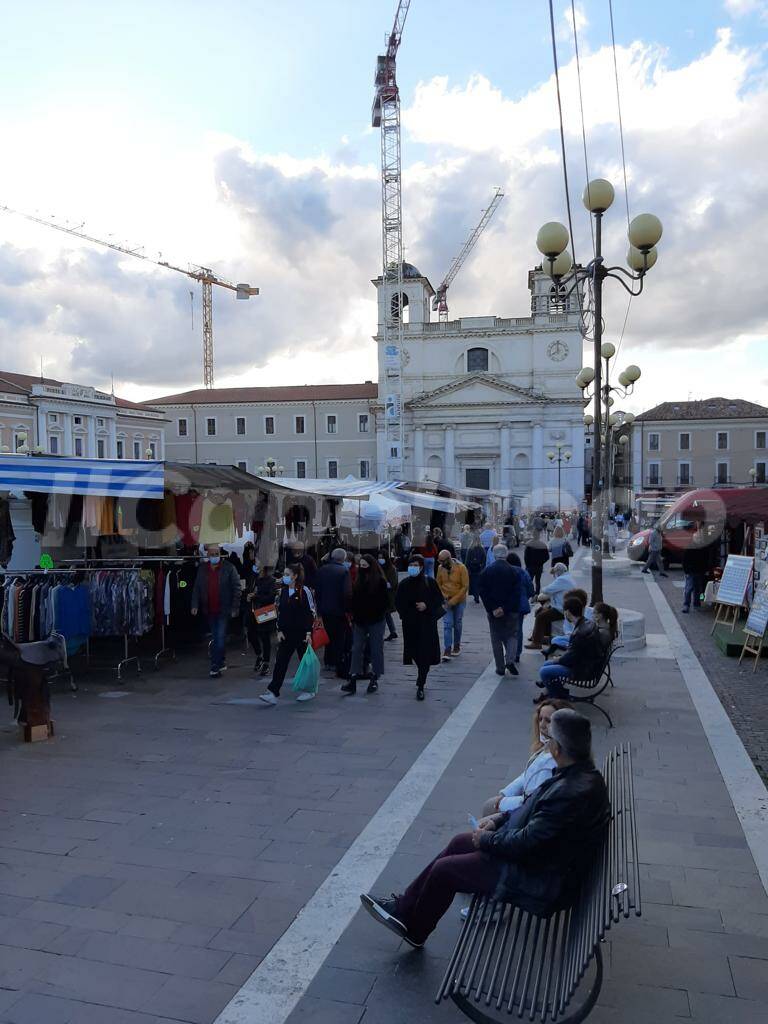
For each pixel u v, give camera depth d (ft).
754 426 154.40
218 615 30.94
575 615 27.53
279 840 15.72
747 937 12.14
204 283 333.01
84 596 29.68
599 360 35.73
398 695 28.04
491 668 32.73
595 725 23.84
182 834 16.07
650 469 158.61
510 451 203.21
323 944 12.05
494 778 19.19
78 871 14.47
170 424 228.22
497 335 205.26
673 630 41.70
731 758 20.57
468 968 9.65
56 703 27.02
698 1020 10.15
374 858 14.90
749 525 53.93
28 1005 10.58
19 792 18.49
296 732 23.40
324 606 30.78
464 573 34.73
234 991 10.90
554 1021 8.74
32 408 175.73
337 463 220.23
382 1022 10.25
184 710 26.04
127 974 11.28
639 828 16.17
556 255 33.32
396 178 214.90
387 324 209.67
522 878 10.32
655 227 31.76
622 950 11.78
